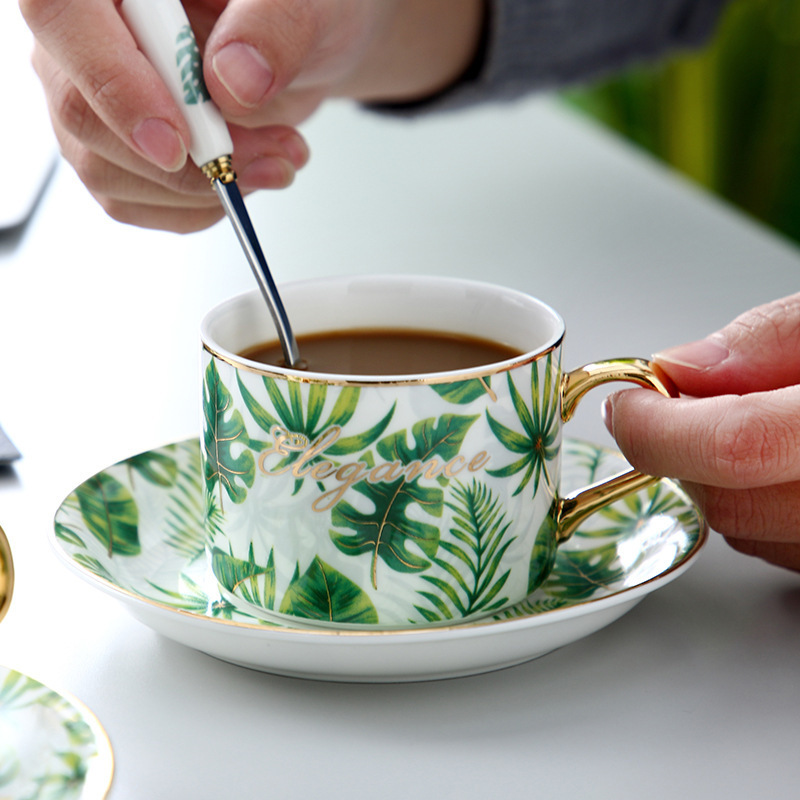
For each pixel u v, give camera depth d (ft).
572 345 2.60
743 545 2.11
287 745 1.89
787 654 2.00
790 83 5.25
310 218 3.28
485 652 1.90
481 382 1.94
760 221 5.58
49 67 2.32
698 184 5.70
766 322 2.08
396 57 2.93
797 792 1.85
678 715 1.93
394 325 2.16
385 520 1.94
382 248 3.00
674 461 2.01
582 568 2.10
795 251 2.96
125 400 2.50
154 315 2.78
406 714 1.92
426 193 3.48
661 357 2.11
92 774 1.78
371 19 2.60
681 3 3.47
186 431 2.42
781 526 2.05
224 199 2.11
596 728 1.91
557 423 2.03
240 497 1.98
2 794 1.77
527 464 1.98
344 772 1.86
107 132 2.29
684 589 2.10
